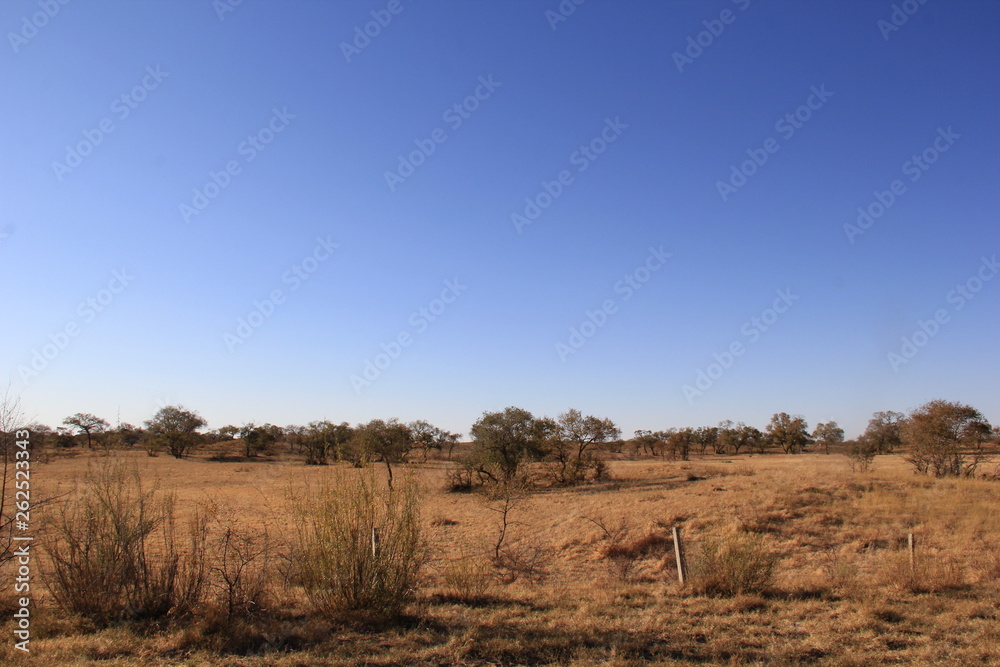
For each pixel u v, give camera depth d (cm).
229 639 770
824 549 1894
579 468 4506
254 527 1608
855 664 726
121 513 884
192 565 909
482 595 1145
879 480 3059
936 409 3491
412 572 988
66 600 846
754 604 1045
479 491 3781
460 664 726
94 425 6775
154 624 824
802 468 4319
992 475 3272
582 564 1898
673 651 790
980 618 933
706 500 2733
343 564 924
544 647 786
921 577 1176
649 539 2088
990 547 1700
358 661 716
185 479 4419
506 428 4341
